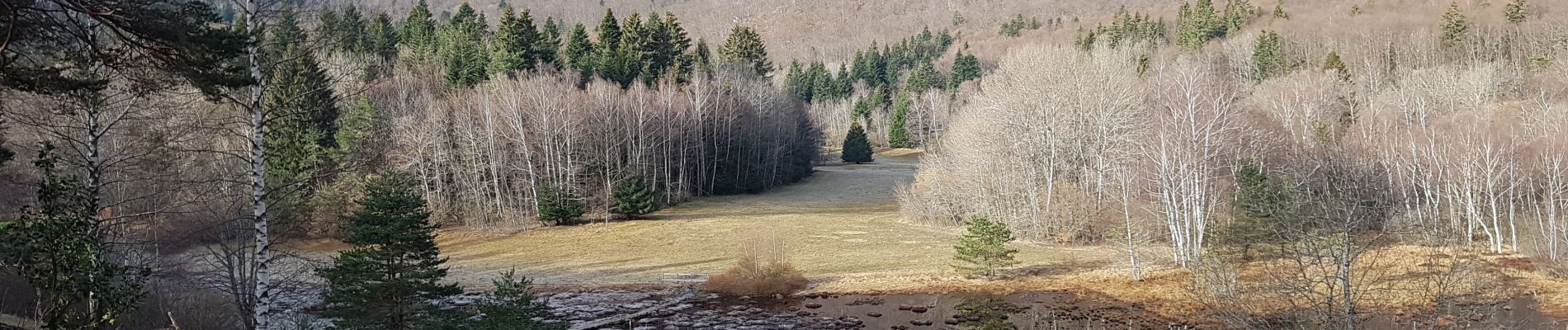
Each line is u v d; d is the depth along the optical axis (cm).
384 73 6569
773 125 8588
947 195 5688
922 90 14038
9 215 2144
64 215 1398
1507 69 8431
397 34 8950
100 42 1400
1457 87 7781
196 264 2600
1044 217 4950
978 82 12656
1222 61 10462
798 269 4194
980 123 5381
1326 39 10862
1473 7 11588
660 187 7375
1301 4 14212
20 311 1540
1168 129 4075
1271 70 9625
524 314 2067
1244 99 6669
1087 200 4853
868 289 3684
